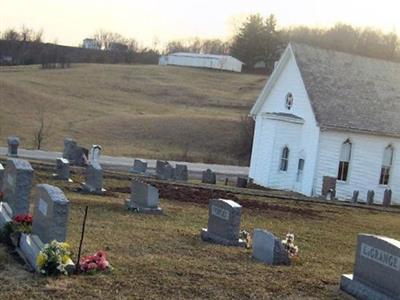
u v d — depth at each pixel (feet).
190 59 473.67
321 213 87.25
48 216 38.06
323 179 119.96
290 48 133.39
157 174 114.32
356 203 112.47
